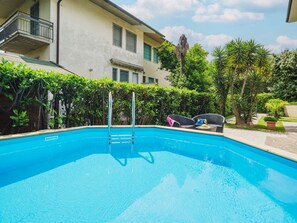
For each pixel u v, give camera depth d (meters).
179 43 19.31
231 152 6.48
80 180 4.17
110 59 15.46
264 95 25.41
